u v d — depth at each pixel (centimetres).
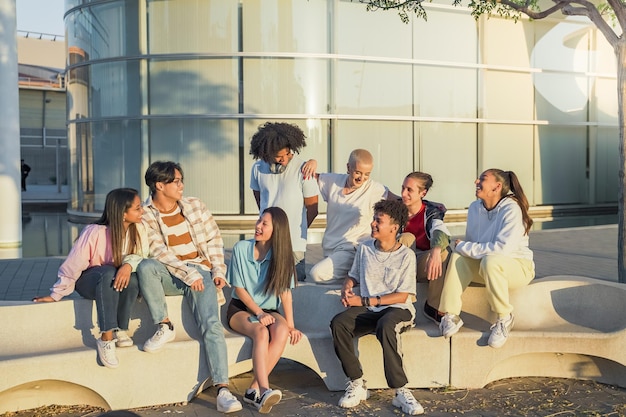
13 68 1248
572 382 510
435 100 1560
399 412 447
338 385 488
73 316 469
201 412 445
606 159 1817
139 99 1487
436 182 1573
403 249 487
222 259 495
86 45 1588
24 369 422
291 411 449
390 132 1521
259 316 470
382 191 555
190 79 1460
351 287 488
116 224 457
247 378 518
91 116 1580
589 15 816
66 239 1425
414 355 490
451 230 1412
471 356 494
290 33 1447
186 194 1475
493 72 1623
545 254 1063
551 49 1700
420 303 529
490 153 1636
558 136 1734
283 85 1452
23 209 2236
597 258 1023
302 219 555
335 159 1472
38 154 4125
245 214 1467
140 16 1468
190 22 1451
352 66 1480
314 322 514
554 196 1741
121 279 441
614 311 516
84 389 454
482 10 897
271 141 538
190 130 1468
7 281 858
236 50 1445
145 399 453
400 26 1513
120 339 452
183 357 459
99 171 1576
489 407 456
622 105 780
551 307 529
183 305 487
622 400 470
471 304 539
